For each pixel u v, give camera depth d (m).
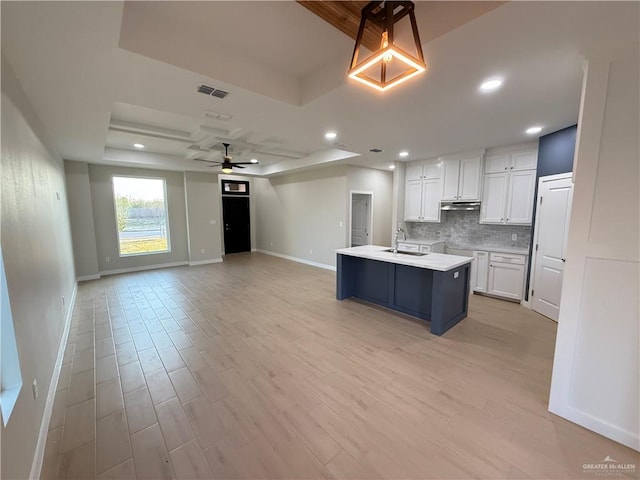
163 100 2.61
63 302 3.45
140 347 3.04
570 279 1.92
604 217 1.79
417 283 3.78
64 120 3.05
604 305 1.82
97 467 1.64
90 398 2.23
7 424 1.25
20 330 1.61
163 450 1.75
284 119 3.16
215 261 7.84
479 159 4.76
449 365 2.67
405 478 1.57
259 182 9.40
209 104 2.70
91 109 2.78
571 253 1.91
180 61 2.03
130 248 6.79
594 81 1.78
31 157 2.39
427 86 2.34
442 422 1.96
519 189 4.38
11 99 1.91
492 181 4.68
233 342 3.14
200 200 7.47
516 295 4.38
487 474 1.58
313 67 2.52
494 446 1.77
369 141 4.17
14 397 1.40
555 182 3.66
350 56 2.28
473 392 2.28
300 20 1.92
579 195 1.86
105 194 6.31
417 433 1.87
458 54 1.88
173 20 1.93
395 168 5.91
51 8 1.41
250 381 2.44
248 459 1.69
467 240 5.40
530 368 2.61
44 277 2.45
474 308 4.16
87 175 5.82
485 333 3.34
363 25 1.57
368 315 3.91
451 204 5.29
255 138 4.82
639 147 1.66
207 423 1.97
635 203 1.69
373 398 2.21
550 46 1.77
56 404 2.16
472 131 3.63
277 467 1.64
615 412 1.80
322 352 2.92
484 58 1.92
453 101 2.65
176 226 7.36
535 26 1.58
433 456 1.70
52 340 2.50
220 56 2.21
